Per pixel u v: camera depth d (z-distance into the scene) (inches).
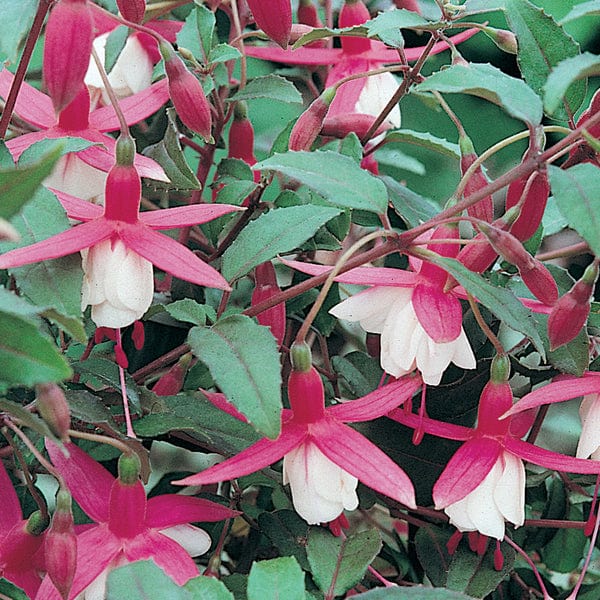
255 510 15.2
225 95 17.1
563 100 12.2
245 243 12.7
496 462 11.5
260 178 15.3
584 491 15.5
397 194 14.8
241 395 10.6
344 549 12.3
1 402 10.1
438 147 15.3
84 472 11.6
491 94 11.2
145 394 12.7
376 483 10.6
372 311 12.0
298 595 9.9
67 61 10.3
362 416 11.3
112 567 11.0
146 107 13.2
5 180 8.3
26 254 10.4
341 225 14.4
